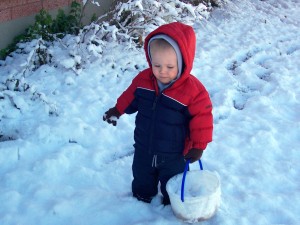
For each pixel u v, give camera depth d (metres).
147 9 2.78
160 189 1.60
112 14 3.18
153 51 1.27
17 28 2.63
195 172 1.43
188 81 1.34
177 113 1.36
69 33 2.90
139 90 1.40
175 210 1.39
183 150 1.42
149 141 1.41
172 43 1.25
